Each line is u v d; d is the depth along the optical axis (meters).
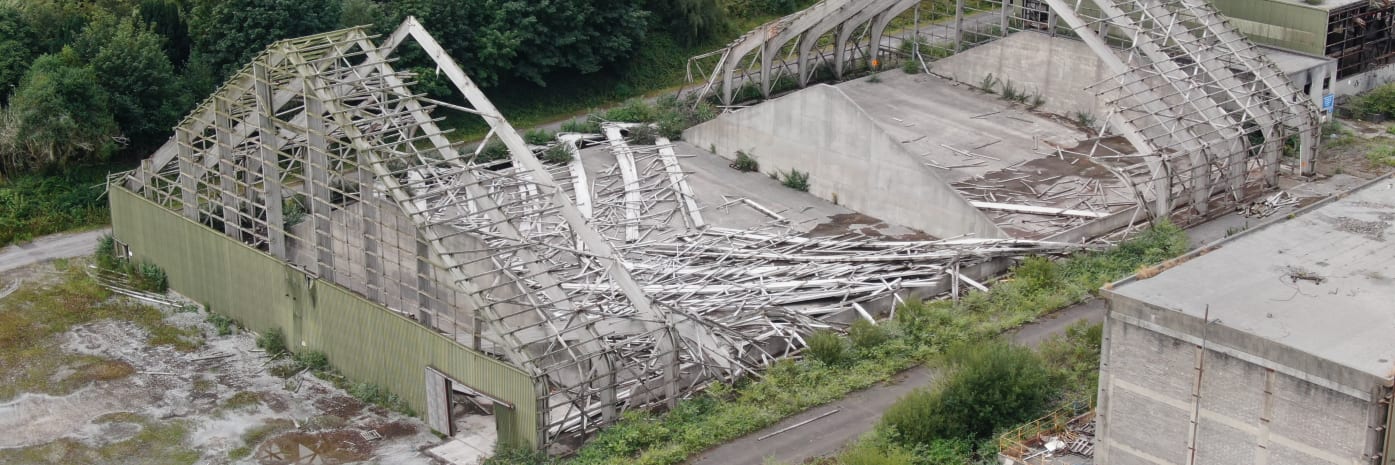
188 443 41.69
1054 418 39.59
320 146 44.91
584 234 43.59
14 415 43.50
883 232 56.41
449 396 41.28
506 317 40.25
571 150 63.91
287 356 47.50
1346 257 37.00
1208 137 59.94
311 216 47.38
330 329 45.72
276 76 45.91
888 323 47.03
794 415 42.03
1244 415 32.75
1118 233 55.22
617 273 42.94
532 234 52.81
